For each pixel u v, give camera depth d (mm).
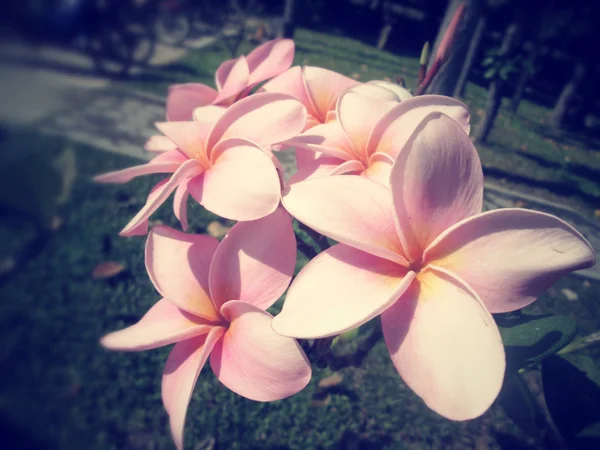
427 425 321
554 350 176
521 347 179
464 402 95
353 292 110
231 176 123
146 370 338
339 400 333
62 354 317
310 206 116
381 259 115
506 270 108
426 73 207
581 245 107
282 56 178
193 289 135
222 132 136
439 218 115
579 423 188
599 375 198
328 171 144
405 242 112
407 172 113
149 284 405
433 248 112
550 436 210
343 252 117
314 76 174
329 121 166
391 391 340
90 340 339
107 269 391
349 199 118
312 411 328
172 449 294
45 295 343
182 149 133
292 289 113
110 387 319
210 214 496
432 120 114
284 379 114
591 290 470
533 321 186
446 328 103
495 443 312
